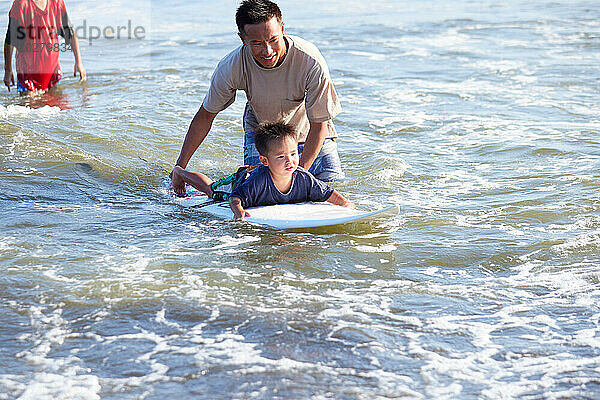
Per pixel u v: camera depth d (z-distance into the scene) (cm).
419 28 2034
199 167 879
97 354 438
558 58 1591
